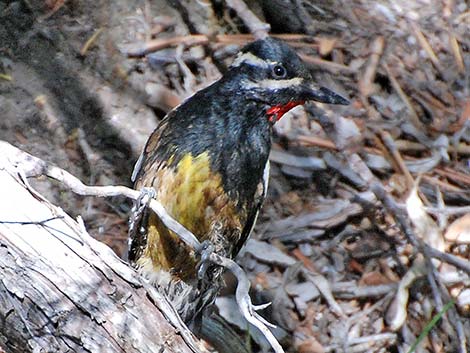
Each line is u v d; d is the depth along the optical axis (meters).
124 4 12.81
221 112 8.91
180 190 8.62
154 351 7.32
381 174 12.42
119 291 7.31
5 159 7.45
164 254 8.77
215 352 10.29
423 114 13.10
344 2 13.86
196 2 13.05
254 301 11.20
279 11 13.46
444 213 12.07
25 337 7.20
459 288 11.45
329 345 11.00
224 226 8.88
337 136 12.52
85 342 7.17
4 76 11.96
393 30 13.70
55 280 7.15
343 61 13.28
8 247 7.11
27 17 12.39
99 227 11.49
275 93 9.02
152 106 12.16
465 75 13.53
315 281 11.43
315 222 11.89
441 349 11.02
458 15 14.12
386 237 11.86
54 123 11.81
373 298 11.38
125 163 11.77
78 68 12.20
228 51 12.73
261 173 9.07
